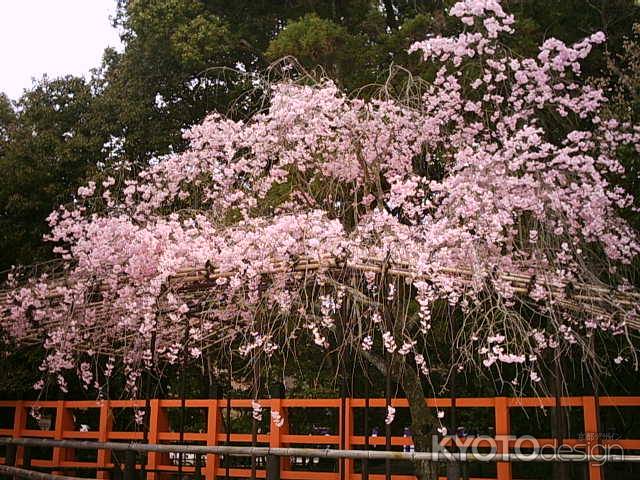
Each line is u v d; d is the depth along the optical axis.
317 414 8.32
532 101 5.70
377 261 4.68
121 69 10.76
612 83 7.59
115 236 5.51
